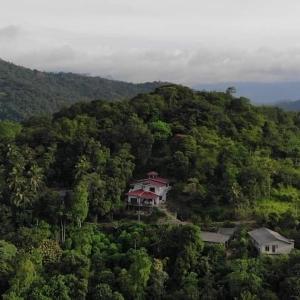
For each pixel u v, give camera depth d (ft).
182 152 418.10
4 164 404.57
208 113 481.05
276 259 305.53
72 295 282.97
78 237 334.44
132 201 388.57
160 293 288.71
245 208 372.99
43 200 364.38
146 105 485.97
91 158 405.59
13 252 310.04
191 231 311.27
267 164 416.67
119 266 313.73
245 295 267.18
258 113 527.81
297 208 383.04
